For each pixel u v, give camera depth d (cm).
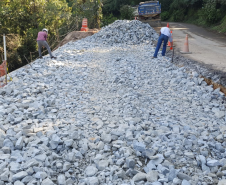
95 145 398
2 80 789
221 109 566
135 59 1118
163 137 418
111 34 1770
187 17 4331
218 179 329
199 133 442
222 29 2400
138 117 495
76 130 442
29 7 2605
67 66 1002
